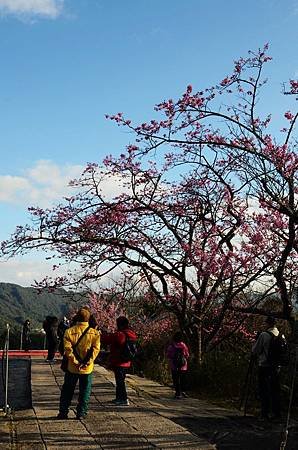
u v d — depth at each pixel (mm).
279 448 7805
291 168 12664
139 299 20500
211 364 14336
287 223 14562
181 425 8977
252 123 12523
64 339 8820
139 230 16906
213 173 16031
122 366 10133
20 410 9438
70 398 8828
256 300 16625
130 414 9219
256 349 10133
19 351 23922
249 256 15258
